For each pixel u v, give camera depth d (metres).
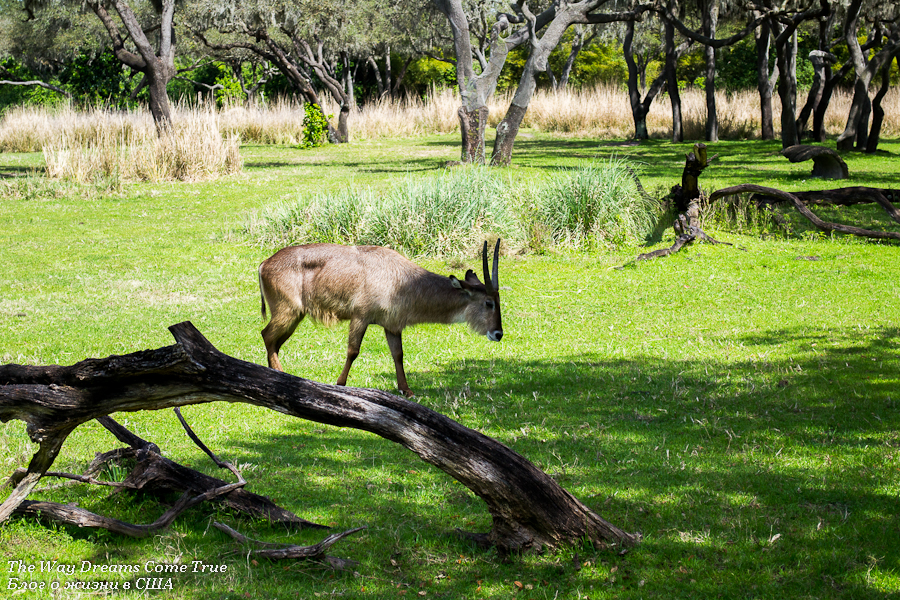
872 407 6.39
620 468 5.32
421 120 37.38
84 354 7.96
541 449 5.67
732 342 8.48
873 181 18.23
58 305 10.07
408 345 8.76
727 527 4.45
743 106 35.31
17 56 45.88
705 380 7.21
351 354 7.04
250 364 3.87
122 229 14.99
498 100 38.84
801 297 10.27
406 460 5.59
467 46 22.19
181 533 4.34
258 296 10.73
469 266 12.30
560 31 22.22
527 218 13.55
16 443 5.62
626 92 39.12
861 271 11.39
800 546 4.22
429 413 3.94
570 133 35.66
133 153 20.83
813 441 5.74
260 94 43.84
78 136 23.97
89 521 4.24
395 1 37.69
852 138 25.28
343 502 4.82
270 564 4.02
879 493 4.85
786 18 23.58
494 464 3.97
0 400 3.82
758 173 20.31
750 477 5.13
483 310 7.00
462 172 14.38
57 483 4.89
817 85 29.33
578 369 7.65
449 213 13.21
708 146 28.91
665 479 5.14
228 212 16.50
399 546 4.26
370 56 43.94
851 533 4.34
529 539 4.13
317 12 31.05
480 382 7.34
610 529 4.23
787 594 3.76
